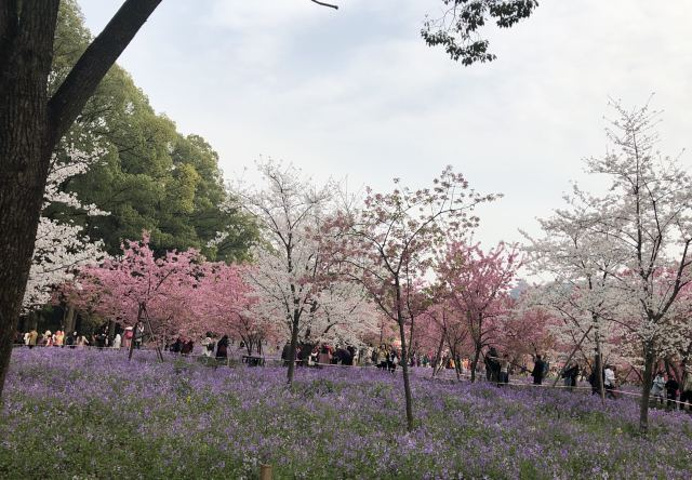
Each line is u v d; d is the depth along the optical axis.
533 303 20.31
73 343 32.91
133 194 35.31
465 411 15.58
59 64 31.22
